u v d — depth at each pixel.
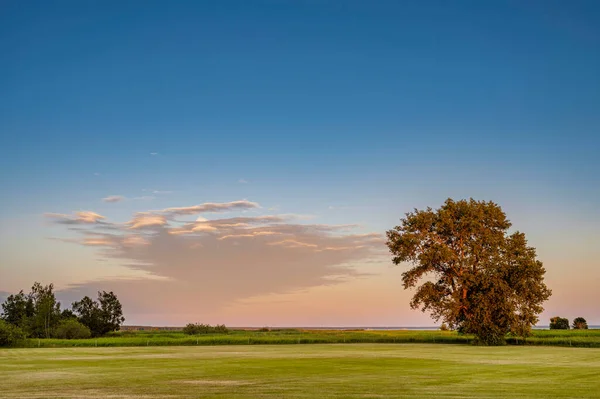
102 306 138.75
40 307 129.12
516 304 76.38
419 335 110.75
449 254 77.62
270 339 92.81
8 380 28.72
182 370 34.78
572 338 84.44
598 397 21.22
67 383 27.14
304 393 22.72
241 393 22.80
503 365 38.53
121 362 42.94
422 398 20.95
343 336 103.94
